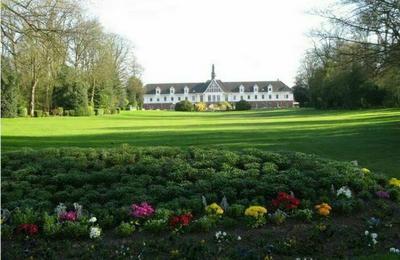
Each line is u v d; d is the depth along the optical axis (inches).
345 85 2326.5
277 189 374.6
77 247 281.4
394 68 860.0
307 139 906.1
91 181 410.0
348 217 339.9
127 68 3307.1
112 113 2795.3
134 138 933.2
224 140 880.3
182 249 274.1
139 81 4033.0
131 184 392.2
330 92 2687.0
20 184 397.1
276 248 275.4
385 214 346.6
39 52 1087.6
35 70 1959.9
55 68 1691.7
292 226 316.2
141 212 323.0
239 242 288.4
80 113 2383.1
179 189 374.9
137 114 2778.1
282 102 5802.2
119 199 366.0
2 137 938.1
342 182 397.4
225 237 292.5
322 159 487.8
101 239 293.7
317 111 2522.1
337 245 287.0
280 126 1306.6
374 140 888.3
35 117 2087.8
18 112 2108.8
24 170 432.5
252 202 353.7
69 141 869.8
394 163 618.2
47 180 410.6
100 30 2057.1
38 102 2406.5
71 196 369.7
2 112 1964.8
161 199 366.9
